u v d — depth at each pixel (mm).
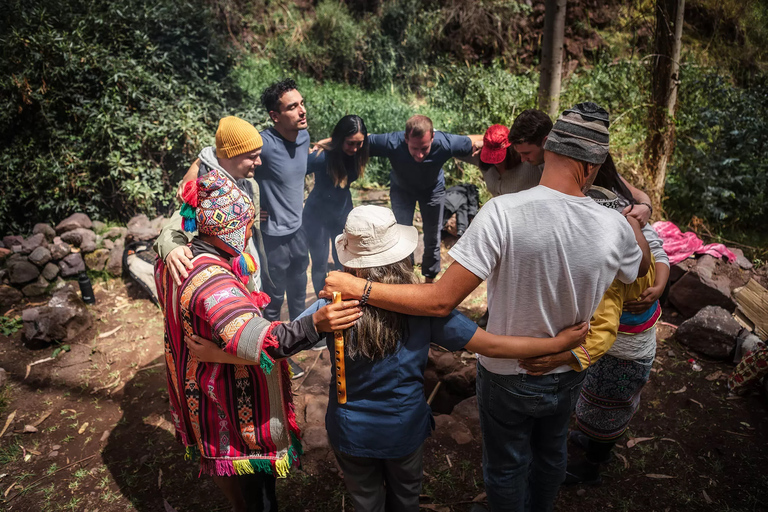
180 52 6918
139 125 6066
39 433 3393
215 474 2215
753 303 4160
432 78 11250
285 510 2820
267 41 11141
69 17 6395
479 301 4879
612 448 3145
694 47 10445
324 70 11133
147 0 6965
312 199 4164
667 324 4367
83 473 3076
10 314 4645
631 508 2805
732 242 5660
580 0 11219
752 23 10281
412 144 3992
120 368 3996
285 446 2219
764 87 7848
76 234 5215
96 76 6227
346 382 1967
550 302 1892
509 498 2227
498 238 1809
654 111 5691
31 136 6059
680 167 6496
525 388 2027
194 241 2115
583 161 1803
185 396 2219
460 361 4066
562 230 1790
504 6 11422
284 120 3449
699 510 2783
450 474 3027
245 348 1880
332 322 1843
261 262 3443
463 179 6520
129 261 5016
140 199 6172
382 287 1846
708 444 3205
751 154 6203
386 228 1888
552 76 6207
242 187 3133
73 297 4457
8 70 5914
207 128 6703
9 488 2988
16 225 6016
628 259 1930
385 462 2111
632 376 2576
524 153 3021
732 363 3893
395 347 1906
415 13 11750
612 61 10094
